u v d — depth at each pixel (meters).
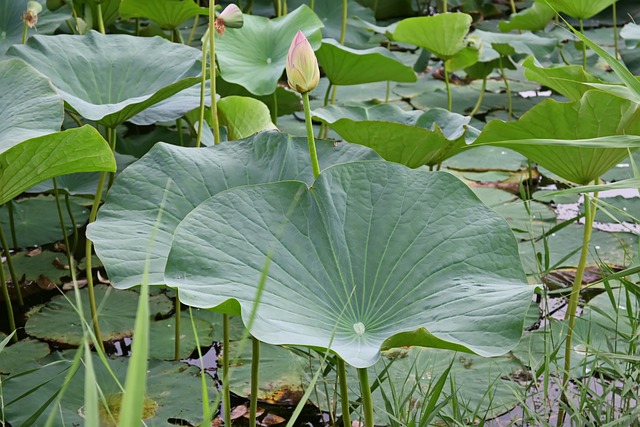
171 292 3.02
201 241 1.63
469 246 1.71
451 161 4.25
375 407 2.31
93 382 0.87
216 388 2.40
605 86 1.79
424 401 2.04
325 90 5.13
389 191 1.83
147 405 2.27
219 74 3.41
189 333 2.74
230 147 2.11
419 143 2.68
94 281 3.10
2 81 2.27
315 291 1.66
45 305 2.88
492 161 4.23
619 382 2.29
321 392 2.40
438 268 1.70
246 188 1.76
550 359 2.20
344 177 1.84
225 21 2.27
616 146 1.64
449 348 1.48
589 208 2.48
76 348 2.62
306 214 1.76
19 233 3.40
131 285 1.67
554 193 1.68
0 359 2.54
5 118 2.12
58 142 1.90
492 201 3.75
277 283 1.62
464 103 5.02
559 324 2.65
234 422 2.29
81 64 2.77
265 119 2.49
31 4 3.11
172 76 2.80
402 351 2.57
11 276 2.98
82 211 3.63
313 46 3.50
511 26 4.99
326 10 5.78
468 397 2.32
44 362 2.46
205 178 2.01
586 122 2.32
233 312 1.50
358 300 1.68
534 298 2.98
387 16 6.79
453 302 1.60
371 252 1.75
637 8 6.52
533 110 2.36
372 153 2.08
